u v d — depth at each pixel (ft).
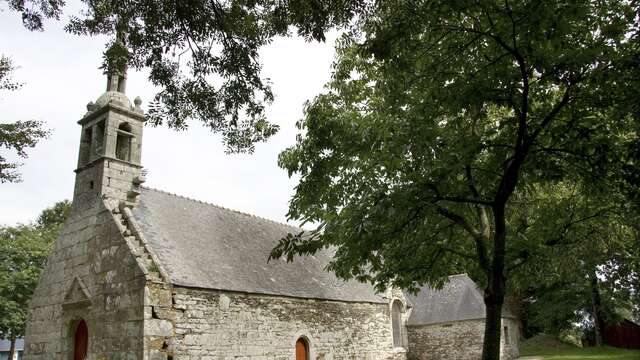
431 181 28.60
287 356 60.59
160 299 48.44
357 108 42.63
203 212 68.95
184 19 24.76
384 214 28.25
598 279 101.04
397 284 39.06
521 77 25.44
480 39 25.45
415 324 93.50
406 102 32.12
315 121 38.91
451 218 33.76
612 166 27.81
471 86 25.62
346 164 37.76
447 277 41.68
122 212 56.44
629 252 58.70
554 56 23.20
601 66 23.67
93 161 58.90
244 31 25.95
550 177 28.81
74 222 59.00
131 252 50.26
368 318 78.54
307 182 38.27
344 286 77.66
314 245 32.42
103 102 61.46
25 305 106.93
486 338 28.96
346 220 32.30
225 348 53.11
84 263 55.47
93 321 51.85
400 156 31.12
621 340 116.88
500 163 29.81
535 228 35.86
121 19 25.43
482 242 32.96
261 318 58.49
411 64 26.12
